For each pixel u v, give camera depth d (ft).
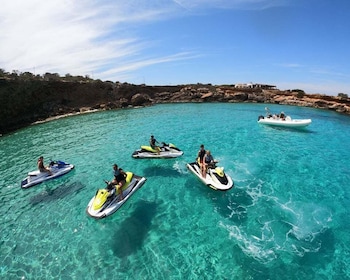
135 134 89.15
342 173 53.42
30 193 45.96
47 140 86.63
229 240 31.86
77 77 198.49
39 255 30.25
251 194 43.50
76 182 49.98
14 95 127.44
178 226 34.81
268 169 54.95
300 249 30.30
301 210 38.78
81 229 34.94
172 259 28.94
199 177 46.19
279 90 209.05
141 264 28.30
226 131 91.81
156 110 154.20
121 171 40.27
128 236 33.04
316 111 151.64
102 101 168.66
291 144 75.51
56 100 149.69
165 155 57.47
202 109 156.35
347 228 34.55
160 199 41.81
